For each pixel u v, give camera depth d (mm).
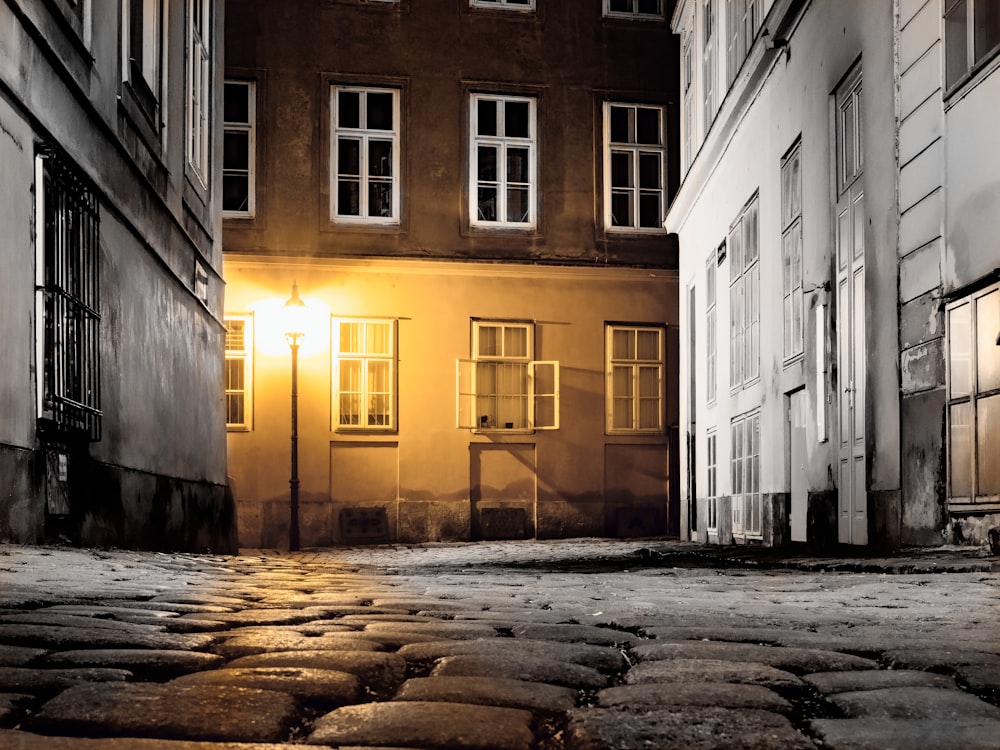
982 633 3676
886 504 9422
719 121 15453
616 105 22672
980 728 2143
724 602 5020
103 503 9305
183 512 12391
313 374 21266
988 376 7688
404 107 22047
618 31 22688
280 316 21266
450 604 4852
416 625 3801
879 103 9719
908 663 2957
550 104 22422
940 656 3025
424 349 21750
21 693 2373
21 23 7637
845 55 10594
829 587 6129
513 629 3730
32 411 7816
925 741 2029
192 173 13453
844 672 2814
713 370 17312
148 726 2053
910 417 8992
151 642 3145
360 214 21875
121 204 10102
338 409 21312
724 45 16141
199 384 13703
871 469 9812
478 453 21766
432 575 8250
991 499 7605
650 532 22109
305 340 21297
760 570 8664
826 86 11195
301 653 2969
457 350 21844
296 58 21750
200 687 2412
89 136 9156
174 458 12227
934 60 8680
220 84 15391
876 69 9789
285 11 21797
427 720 2137
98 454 9305
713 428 17156
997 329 7547
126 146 10352
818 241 11445
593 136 22484
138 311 10727
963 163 8125
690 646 3234
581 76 22531
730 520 15766
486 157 22375
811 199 11695
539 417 22000
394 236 21828
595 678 2723
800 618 4172
